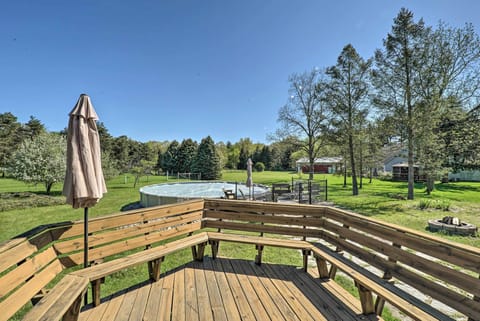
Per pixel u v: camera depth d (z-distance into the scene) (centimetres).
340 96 1271
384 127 1045
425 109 898
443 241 179
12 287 147
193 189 1377
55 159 1266
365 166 1658
